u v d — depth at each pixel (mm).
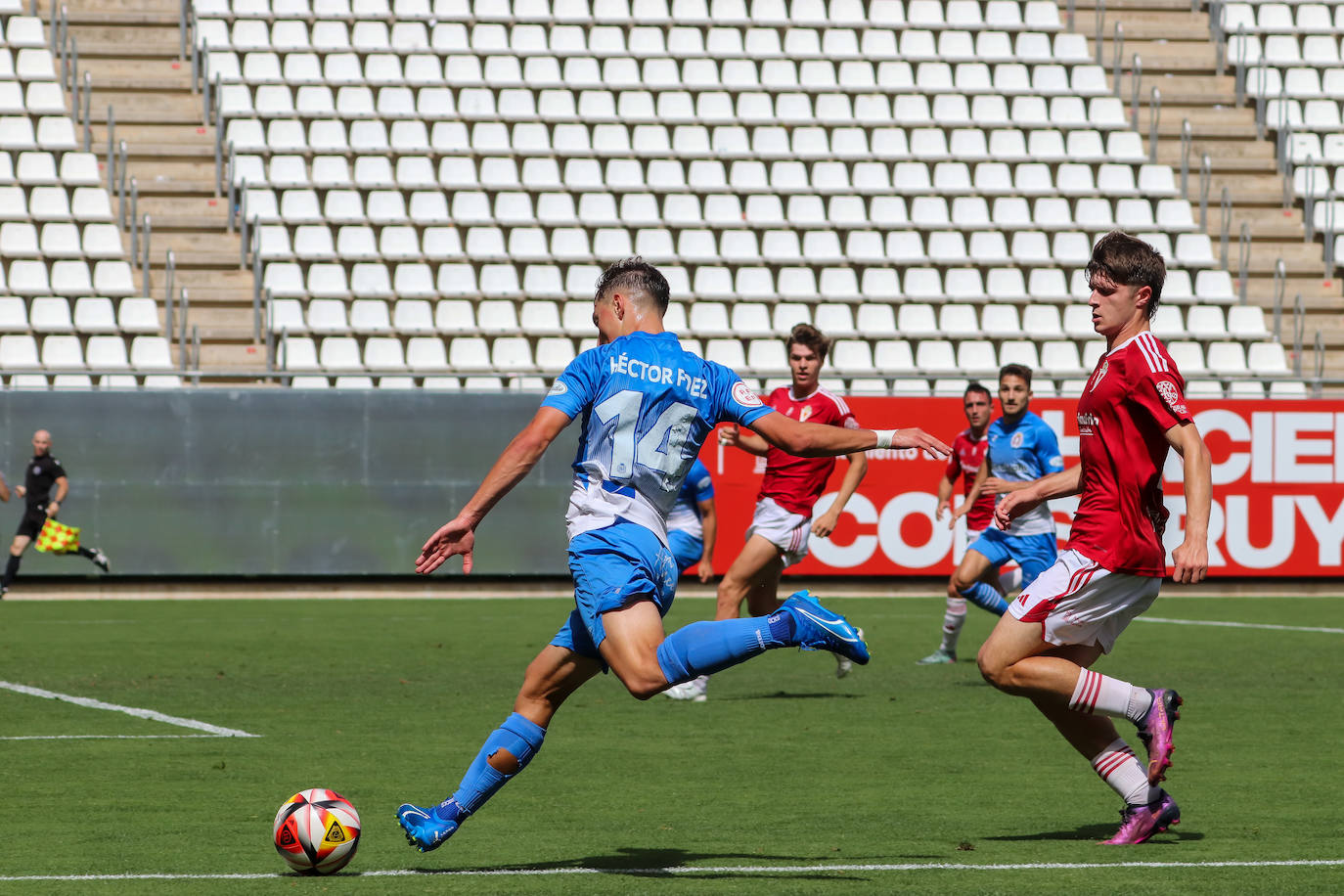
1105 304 20406
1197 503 19500
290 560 64750
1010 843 20906
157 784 25250
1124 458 20125
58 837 21109
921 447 18219
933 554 67750
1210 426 68562
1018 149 93750
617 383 18422
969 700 36562
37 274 77500
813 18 102125
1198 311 83938
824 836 21375
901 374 75438
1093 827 22125
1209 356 81750
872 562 67500
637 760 28047
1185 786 25688
